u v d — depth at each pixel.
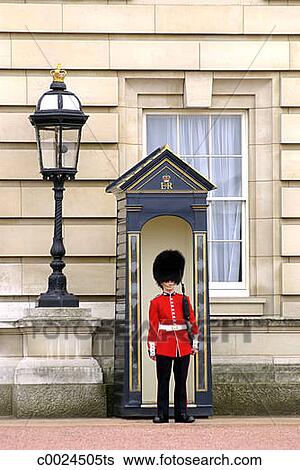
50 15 19.94
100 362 19.23
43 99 18.80
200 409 18.33
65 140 18.88
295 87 20.20
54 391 18.67
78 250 19.81
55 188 19.03
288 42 20.17
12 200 19.80
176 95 20.25
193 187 18.28
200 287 18.30
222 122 20.44
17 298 19.75
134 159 20.11
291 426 17.75
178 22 20.05
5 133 19.83
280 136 20.20
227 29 20.11
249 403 19.34
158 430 17.17
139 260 18.17
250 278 20.25
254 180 20.28
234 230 20.41
